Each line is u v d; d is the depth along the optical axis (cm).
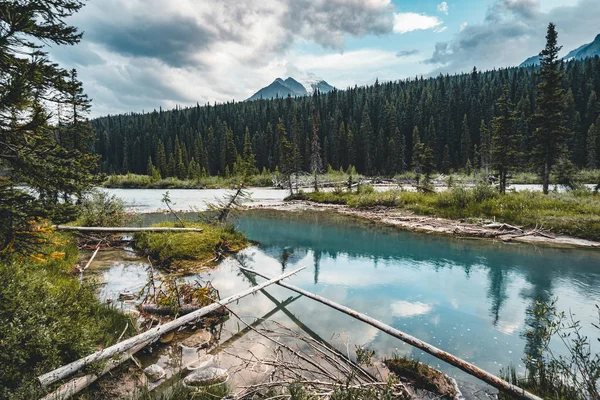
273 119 11312
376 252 1358
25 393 371
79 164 485
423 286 946
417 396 457
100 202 1609
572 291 892
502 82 10969
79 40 483
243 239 1559
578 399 417
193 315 646
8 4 391
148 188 6353
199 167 8194
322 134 10056
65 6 456
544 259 1208
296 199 3556
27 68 410
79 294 646
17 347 409
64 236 1212
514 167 2738
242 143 10006
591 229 1503
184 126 12206
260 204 3209
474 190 2208
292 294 888
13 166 434
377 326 630
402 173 7638
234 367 525
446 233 1727
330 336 646
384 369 524
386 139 8825
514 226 1673
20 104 387
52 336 450
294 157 4197
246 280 1003
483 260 1210
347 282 983
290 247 1456
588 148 6312
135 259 1227
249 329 668
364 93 12275
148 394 428
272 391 436
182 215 2439
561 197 2034
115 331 585
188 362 534
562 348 602
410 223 2012
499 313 759
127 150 11206
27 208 428
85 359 450
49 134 472
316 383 425
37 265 736
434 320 722
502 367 542
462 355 581
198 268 1123
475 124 8712
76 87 505
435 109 9425
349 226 1986
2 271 487
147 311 721
